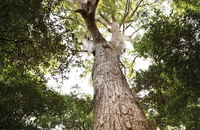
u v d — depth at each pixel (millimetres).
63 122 10078
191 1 8008
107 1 12734
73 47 7883
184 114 7805
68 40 7574
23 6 5371
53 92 9000
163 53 7762
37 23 6652
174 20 7734
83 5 8836
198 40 7352
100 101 4648
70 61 8172
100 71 6062
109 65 6281
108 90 4883
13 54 7316
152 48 7969
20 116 8172
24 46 7223
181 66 7559
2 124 7445
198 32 7320
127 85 5344
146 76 10078
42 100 8648
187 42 7434
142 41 8156
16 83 8188
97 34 8203
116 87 4965
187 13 7461
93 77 6215
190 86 7594
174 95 8211
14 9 5234
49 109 8930
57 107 9070
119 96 4516
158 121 10117
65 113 10219
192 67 7406
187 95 7723
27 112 8305
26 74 8523
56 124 9914
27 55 7543
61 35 7312
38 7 5941
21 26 5910
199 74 7406
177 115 7898
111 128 3541
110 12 12859
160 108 9984
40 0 5906
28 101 8336
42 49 7488
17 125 7629
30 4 5562
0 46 6617
